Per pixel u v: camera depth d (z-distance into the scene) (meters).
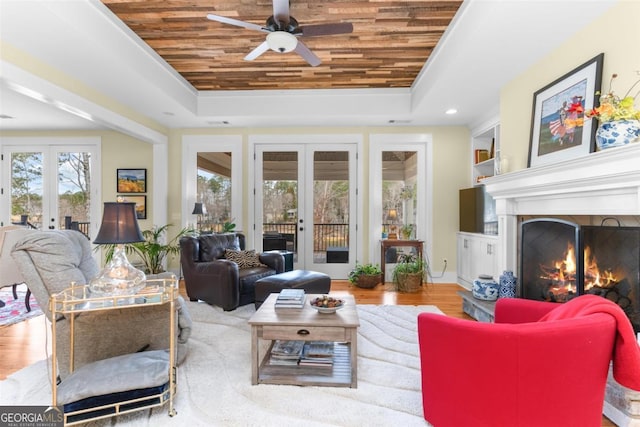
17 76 2.70
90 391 1.52
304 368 2.15
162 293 1.76
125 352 2.08
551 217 2.79
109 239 1.87
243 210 5.32
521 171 2.69
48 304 1.91
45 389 1.95
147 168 5.43
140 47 3.24
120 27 2.93
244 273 3.77
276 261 4.12
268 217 5.35
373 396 1.87
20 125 5.22
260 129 5.30
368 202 5.25
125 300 1.69
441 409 1.48
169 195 5.34
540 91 2.78
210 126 5.22
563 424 1.29
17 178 5.57
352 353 1.96
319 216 5.33
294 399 1.84
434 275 5.15
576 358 1.26
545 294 2.67
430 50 3.45
